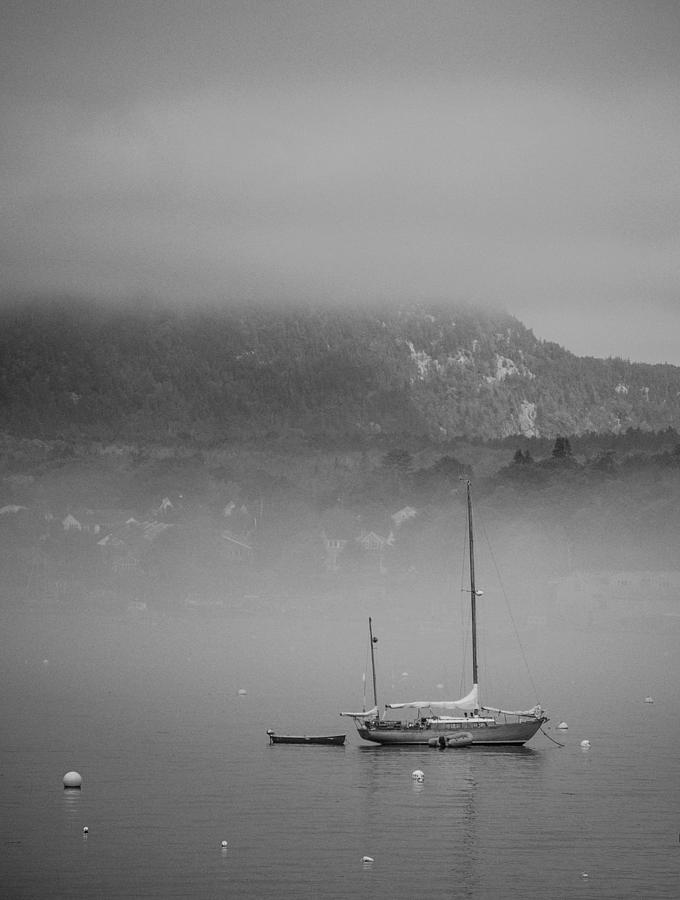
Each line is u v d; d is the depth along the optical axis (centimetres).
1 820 10981
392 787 12231
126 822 10931
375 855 10025
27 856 9969
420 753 14012
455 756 13850
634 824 10931
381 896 9144
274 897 9106
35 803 11588
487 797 11844
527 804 11581
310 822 10950
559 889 9300
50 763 13488
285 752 14125
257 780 12531
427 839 10462
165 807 11444
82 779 12594
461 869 9712
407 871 9662
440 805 11519
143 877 9500
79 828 10750
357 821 10975
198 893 9181
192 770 13050
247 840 10394
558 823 10938
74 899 9069
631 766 13300
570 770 13075
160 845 10262
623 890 9281
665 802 11681
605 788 12244
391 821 10975
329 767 13212
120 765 13362
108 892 9200
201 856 9969
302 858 9944
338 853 10075
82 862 9831
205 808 11400
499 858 9962
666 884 9412
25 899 9069
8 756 13900
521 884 9388
